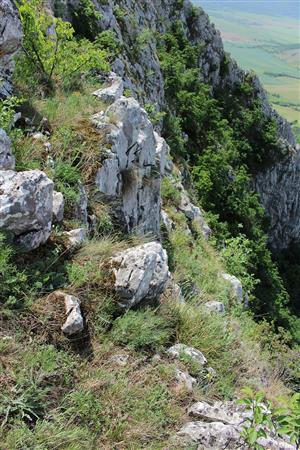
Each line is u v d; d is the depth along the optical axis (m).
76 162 7.63
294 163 52.41
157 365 5.62
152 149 9.37
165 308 6.57
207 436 4.84
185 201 16.31
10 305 5.04
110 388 4.96
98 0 26.77
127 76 25.45
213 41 49.09
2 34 7.99
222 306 8.95
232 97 50.50
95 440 4.50
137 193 8.83
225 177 36.31
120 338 5.64
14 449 3.95
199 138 38.16
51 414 4.42
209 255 14.25
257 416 4.34
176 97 37.06
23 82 9.27
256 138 50.53
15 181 5.42
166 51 40.69
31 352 4.74
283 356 9.43
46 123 8.04
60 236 6.14
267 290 30.89
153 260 6.18
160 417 4.98
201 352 6.37
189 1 47.09
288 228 54.72
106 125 8.16
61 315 5.21
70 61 11.05
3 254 5.15
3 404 4.25
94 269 6.05
